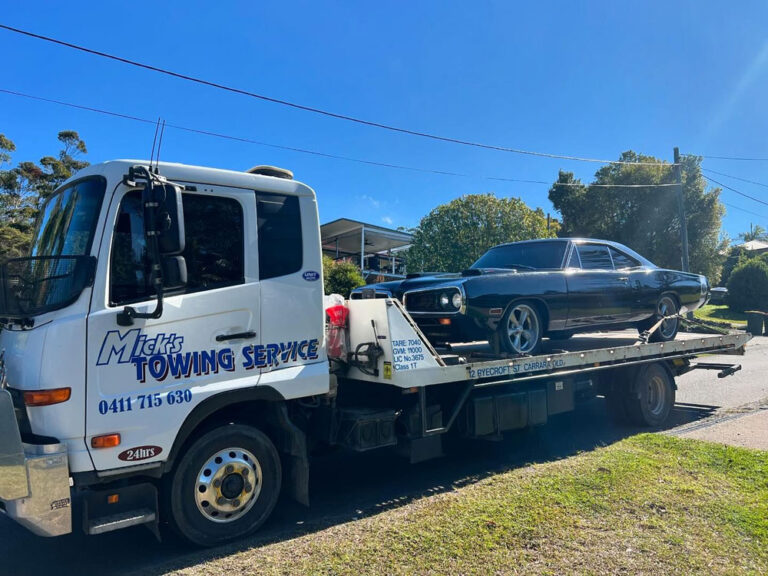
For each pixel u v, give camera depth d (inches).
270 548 148.8
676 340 315.0
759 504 170.7
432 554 139.6
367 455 249.3
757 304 1216.8
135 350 139.3
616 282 284.0
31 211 882.1
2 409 123.6
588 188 1357.0
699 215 1242.0
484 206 994.1
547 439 262.4
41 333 132.1
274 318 164.1
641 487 184.4
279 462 167.0
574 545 143.5
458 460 233.6
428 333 238.7
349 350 200.2
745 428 279.3
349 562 136.9
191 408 146.7
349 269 726.5
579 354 245.6
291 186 172.4
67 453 128.6
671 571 130.4
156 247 135.3
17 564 147.9
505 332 235.5
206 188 155.1
